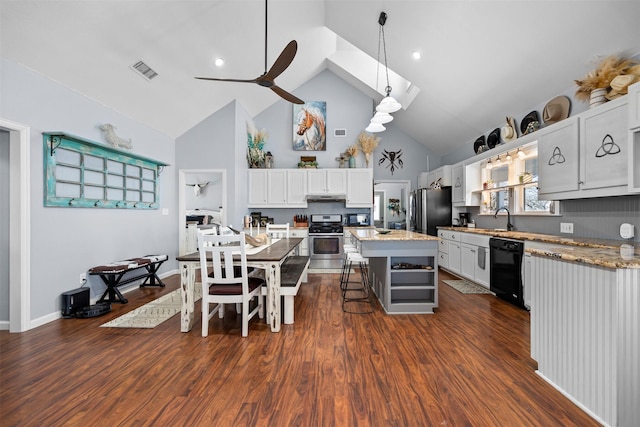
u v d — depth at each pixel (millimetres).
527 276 3258
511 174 4465
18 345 2449
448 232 5289
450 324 2918
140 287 4398
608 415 1487
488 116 4680
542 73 3355
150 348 2406
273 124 6684
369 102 6656
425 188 6621
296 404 1691
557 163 3072
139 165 4371
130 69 3549
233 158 5500
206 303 2648
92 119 3545
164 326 2891
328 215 6492
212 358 2232
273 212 6664
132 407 1666
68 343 2494
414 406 1671
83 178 3369
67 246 3209
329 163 6641
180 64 3969
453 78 4301
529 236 3346
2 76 2588
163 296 3924
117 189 3967
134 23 3096
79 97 3359
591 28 2635
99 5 2734
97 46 3064
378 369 2068
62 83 3141
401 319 3066
